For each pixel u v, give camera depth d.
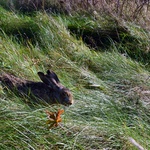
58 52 12.70
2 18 15.54
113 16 15.48
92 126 8.49
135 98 10.21
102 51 13.61
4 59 11.12
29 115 8.48
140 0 16.70
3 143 7.73
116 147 8.26
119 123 8.98
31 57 12.05
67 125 8.41
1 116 8.31
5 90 9.63
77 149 8.02
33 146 7.81
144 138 8.54
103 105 9.62
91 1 17.12
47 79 9.56
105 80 11.42
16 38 13.56
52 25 13.95
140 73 11.82
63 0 17.38
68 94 9.33
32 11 17.48
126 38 14.32
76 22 15.64
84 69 11.83
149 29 14.91
